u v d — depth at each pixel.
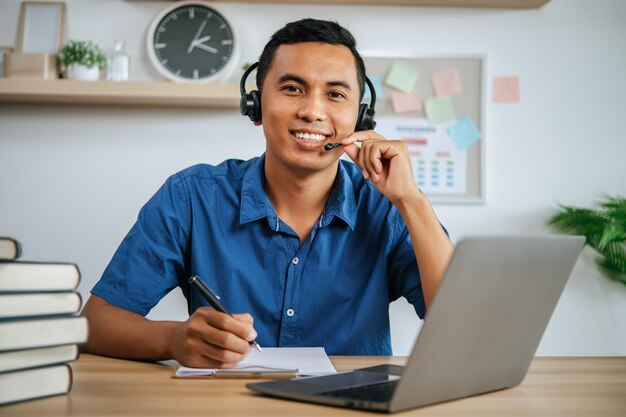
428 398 0.79
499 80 3.22
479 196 3.19
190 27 3.10
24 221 3.12
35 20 3.12
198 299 1.51
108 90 2.94
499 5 3.20
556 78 3.23
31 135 3.13
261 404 0.79
